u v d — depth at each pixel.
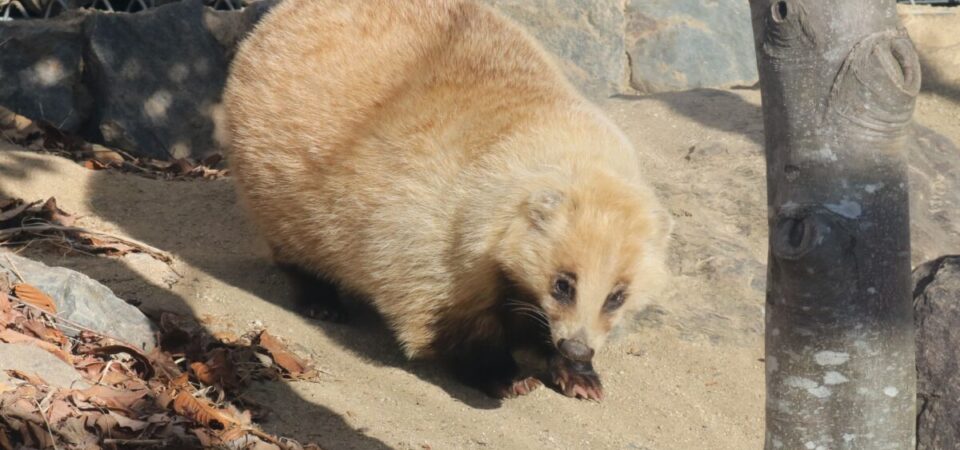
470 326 9.32
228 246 11.41
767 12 4.94
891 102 4.83
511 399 9.41
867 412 5.15
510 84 9.77
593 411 9.41
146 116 14.16
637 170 9.68
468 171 9.01
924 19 17.34
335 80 9.91
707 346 10.60
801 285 5.06
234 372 8.16
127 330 8.29
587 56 16.16
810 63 4.86
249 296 10.09
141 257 10.33
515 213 8.73
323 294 10.38
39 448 6.43
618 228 8.55
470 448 8.18
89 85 14.26
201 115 14.48
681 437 9.23
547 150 9.03
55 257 9.98
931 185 13.72
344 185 9.51
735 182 12.93
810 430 5.21
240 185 10.57
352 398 8.60
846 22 4.78
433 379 9.52
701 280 11.38
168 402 7.30
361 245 9.45
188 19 14.49
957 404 8.27
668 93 15.79
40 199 11.38
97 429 6.72
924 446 8.37
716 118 14.73
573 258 8.50
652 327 10.77
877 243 4.98
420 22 10.27
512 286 9.06
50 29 14.14
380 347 9.88
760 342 10.75
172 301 9.48
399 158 9.26
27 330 7.73
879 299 5.04
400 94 9.65
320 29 10.34
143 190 12.41
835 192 4.92
